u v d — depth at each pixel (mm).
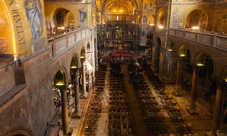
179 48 21984
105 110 19453
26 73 6781
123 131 15016
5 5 6027
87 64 21891
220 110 14500
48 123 8930
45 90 8758
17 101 6078
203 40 16562
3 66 5703
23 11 6871
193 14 25734
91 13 25344
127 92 24875
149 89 24812
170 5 23828
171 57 26547
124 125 15773
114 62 38625
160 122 16750
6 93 5879
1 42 6566
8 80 6078
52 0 23031
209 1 22531
